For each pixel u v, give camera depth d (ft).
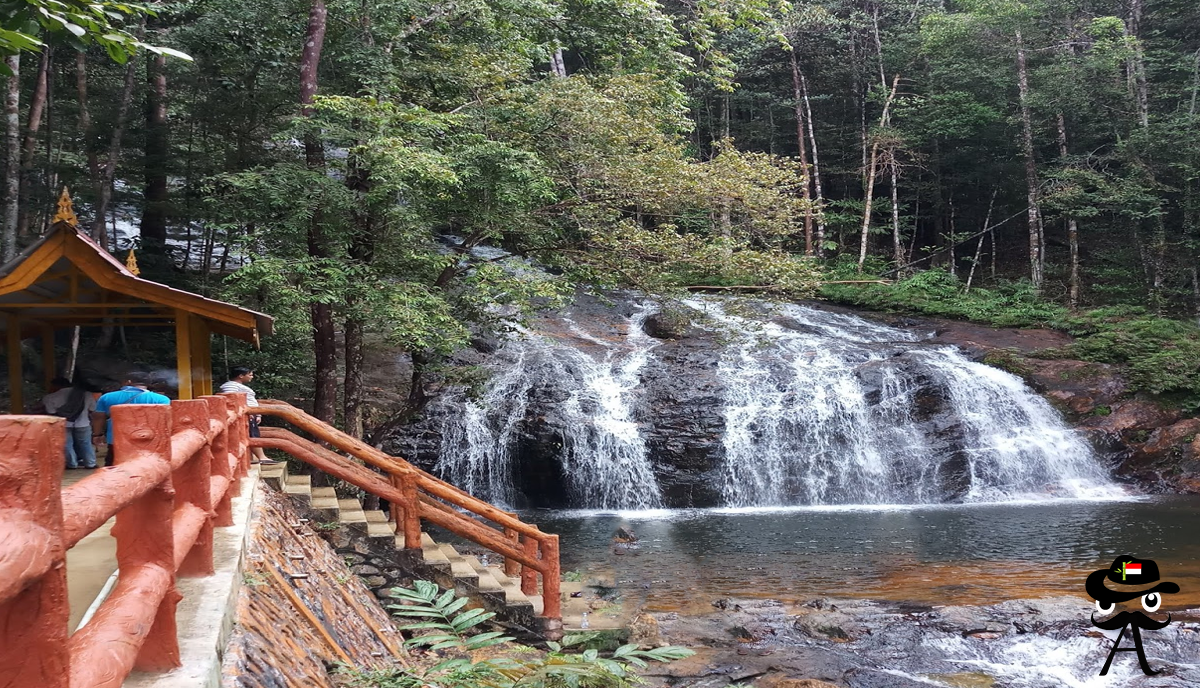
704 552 43.88
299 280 37.88
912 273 110.83
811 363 70.69
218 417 16.90
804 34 117.39
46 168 52.39
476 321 45.37
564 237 47.11
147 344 55.31
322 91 44.96
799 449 63.31
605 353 71.82
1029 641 29.30
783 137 128.36
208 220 41.91
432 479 27.12
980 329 85.61
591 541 47.26
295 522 24.81
